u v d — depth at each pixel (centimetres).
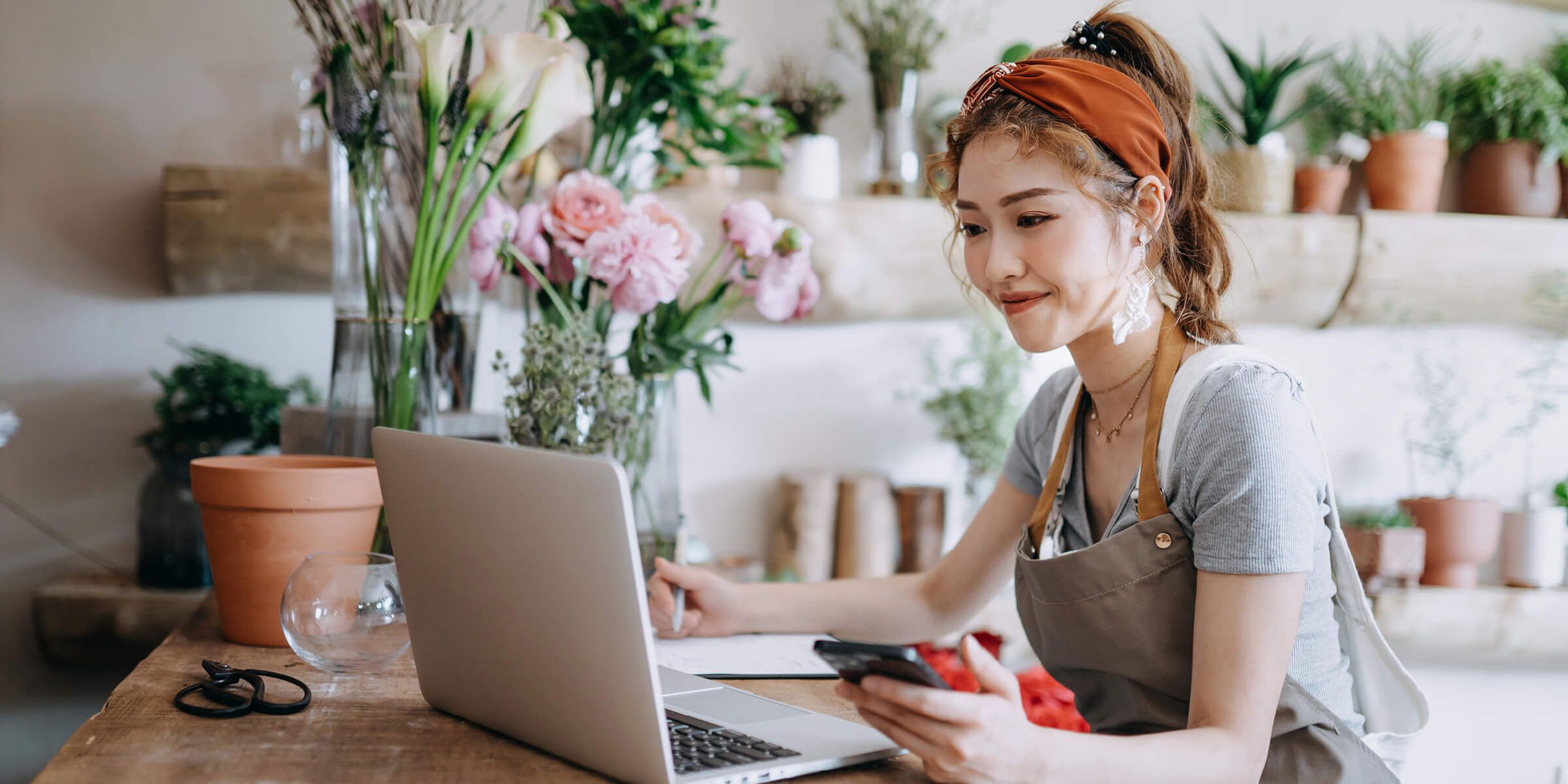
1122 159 99
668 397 149
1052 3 257
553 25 140
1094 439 116
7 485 217
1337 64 268
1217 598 91
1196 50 263
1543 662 268
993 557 130
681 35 161
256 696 93
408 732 89
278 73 224
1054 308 100
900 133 240
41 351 218
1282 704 101
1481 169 264
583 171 147
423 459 87
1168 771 80
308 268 212
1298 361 266
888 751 86
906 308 240
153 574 204
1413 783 267
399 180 137
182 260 207
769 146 218
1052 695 189
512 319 174
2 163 216
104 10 219
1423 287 252
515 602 81
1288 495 92
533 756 84
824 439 253
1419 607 247
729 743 85
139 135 220
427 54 129
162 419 208
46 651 198
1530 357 276
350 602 99
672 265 139
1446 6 275
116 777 75
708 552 209
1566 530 263
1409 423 272
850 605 128
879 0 246
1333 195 254
